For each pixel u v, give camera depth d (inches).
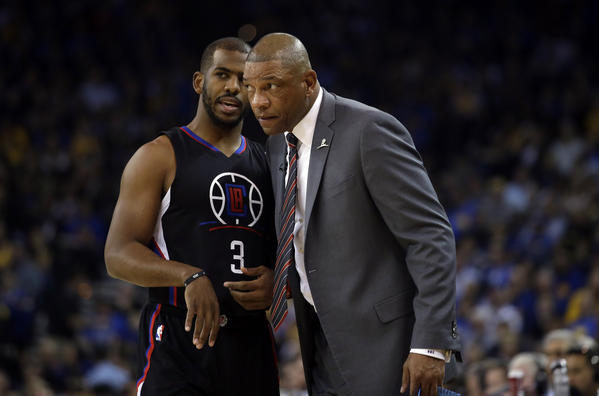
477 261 703.7
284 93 200.2
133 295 709.9
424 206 195.8
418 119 1003.9
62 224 788.0
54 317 655.8
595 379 296.0
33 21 1023.6
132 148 905.5
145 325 221.0
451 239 197.2
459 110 1010.1
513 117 981.2
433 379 187.9
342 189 201.5
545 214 764.6
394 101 1036.5
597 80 1039.6
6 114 923.4
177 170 218.8
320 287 203.5
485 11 1140.5
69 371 569.0
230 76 222.7
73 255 738.2
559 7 1119.6
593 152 876.6
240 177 225.8
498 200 800.9
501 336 557.3
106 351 565.6
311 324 216.1
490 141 975.6
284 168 220.2
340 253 201.6
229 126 226.2
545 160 869.2
